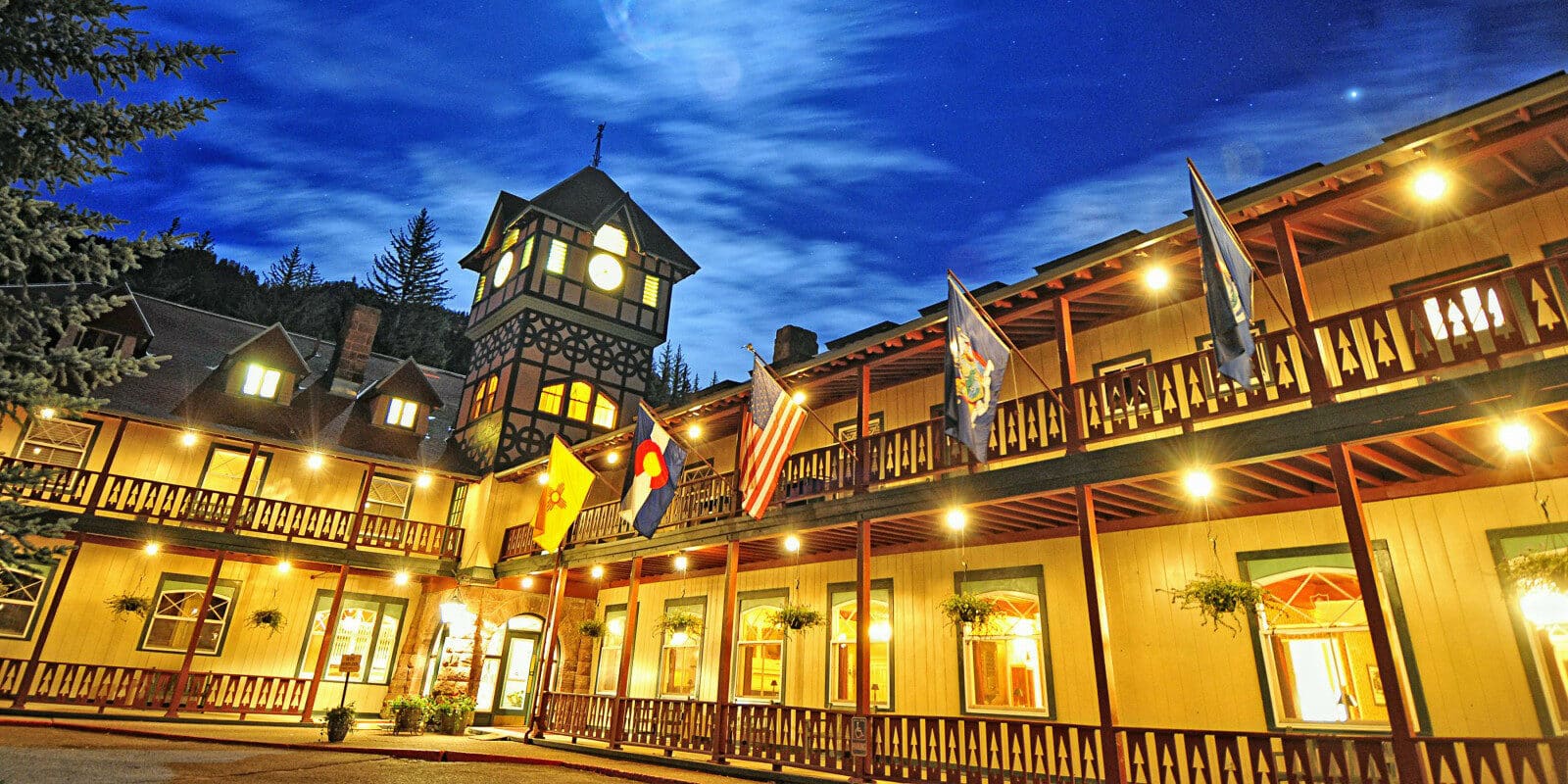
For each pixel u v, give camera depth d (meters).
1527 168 10.21
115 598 20.80
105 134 6.55
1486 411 8.16
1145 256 11.27
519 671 23.98
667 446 15.11
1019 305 12.72
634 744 16.28
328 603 23.69
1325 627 10.91
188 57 6.76
